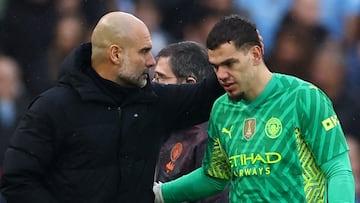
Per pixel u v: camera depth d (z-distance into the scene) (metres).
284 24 31.19
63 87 15.25
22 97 29.30
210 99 15.93
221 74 14.94
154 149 15.70
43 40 30.50
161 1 31.08
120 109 15.32
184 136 16.92
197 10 31.08
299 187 14.98
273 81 15.12
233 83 14.95
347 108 30.08
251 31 14.94
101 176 15.19
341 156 14.88
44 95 15.19
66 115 15.09
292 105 14.97
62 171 15.23
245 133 15.18
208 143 15.91
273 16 31.23
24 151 15.04
